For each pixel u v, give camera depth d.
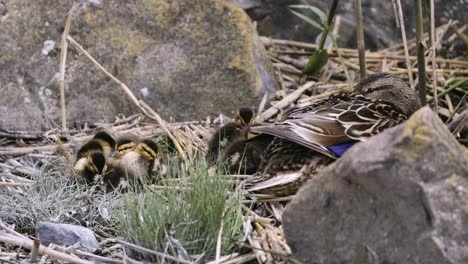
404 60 14.36
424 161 7.67
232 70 13.18
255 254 9.00
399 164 7.68
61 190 10.66
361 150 7.88
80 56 13.16
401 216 7.80
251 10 15.37
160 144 12.11
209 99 13.17
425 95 11.66
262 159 10.76
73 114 12.96
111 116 13.06
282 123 10.01
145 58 13.20
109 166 11.13
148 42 13.26
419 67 11.57
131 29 13.28
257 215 9.99
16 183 10.99
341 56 13.68
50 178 10.96
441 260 7.67
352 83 13.84
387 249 7.91
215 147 11.62
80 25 13.26
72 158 11.73
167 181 10.25
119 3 13.29
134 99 12.48
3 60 13.08
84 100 13.05
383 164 7.71
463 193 7.70
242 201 9.81
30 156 11.79
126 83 13.15
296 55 14.82
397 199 7.77
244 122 11.88
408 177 7.68
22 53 13.12
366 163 7.77
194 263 8.75
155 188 10.42
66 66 13.12
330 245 8.20
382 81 11.45
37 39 13.20
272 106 13.15
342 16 15.35
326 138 9.90
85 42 13.22
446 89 13.11
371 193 7.87
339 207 8.07
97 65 12.45
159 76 13.16
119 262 9.06
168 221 9.13
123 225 9.45
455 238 7.68
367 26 15.38
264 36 15.34
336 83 14.00
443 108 12.79
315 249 8.29
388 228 7.89
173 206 9.21
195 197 9.26
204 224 9.17
